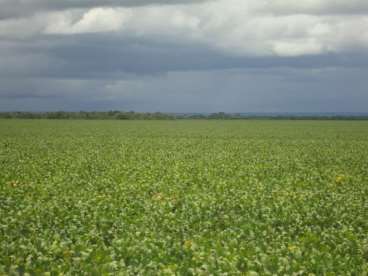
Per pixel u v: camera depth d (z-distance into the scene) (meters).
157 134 72.81
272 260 12.63
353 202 20.42
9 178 26.42
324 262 12.69
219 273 11.66
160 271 11.73
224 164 33.28
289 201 20.20
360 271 12.30
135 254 13.16
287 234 15.50
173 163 33.75
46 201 20.33
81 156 38.41
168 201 20.03
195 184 24.31
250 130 89.06
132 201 20.12
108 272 11.82
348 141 59.00
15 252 13.41
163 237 14.88
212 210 18.67
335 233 15.58
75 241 14.63
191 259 12.62
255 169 30.81
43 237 14.77
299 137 67.50
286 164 33.88
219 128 97.25
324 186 24.70
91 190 22.77
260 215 18.05
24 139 58.81
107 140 58.19
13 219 16.64
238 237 14.87
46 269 12.18
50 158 36.75
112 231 15.46
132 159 36.25
